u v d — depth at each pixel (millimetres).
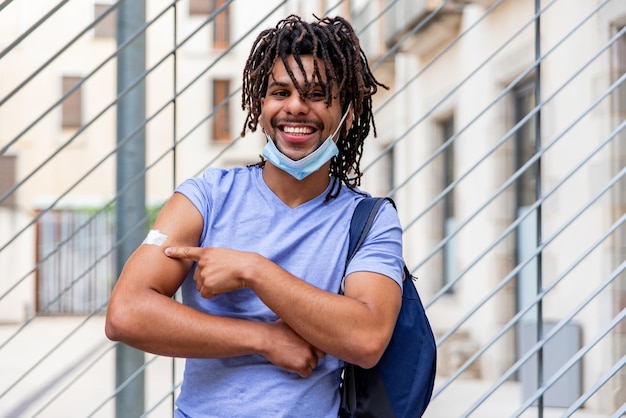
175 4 3568
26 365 11930
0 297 3703
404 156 13523
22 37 3152
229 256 2059
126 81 4473
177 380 10086
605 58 7254
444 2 3914
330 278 2172
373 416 2154
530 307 3326
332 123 2178
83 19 22844
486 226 9945
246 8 23625
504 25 9508
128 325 2051
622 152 7238
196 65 23656
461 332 10477
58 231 21422
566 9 7949
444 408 7863
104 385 10133
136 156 4469
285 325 2088
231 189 2229
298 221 2189
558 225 8188
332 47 2178
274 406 2094
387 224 2217
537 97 3572
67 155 23016
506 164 9555
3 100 3236
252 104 2279
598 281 7398
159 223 2180
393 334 2174
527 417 7230
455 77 11172
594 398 7238
